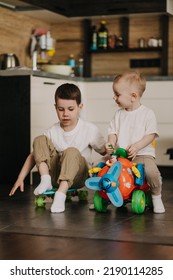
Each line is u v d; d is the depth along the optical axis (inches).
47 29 245.9
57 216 117.3
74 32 247.1
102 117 213.9
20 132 183.3
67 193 140.6
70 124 132.6
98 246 90.5
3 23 214.4
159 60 235.9
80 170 129.9
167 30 233.0
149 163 122.3
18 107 183.5
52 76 192.7
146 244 92.0
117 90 126.2
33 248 88.9
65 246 90.4
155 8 218.8
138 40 238.7
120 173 117.5
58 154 134.8
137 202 118.9
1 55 205.2
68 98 129.8
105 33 239.0
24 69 184.1
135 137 125.6
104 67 244.1
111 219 114.1
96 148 135.0
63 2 224.8
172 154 196.5
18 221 111.6
